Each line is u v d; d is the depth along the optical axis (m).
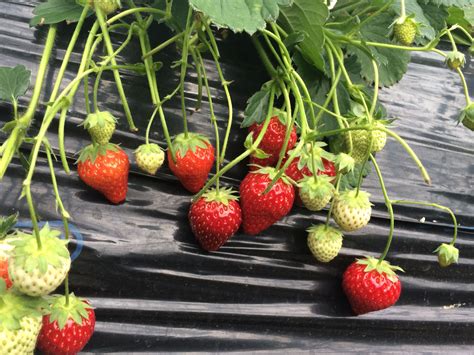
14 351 0.19
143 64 0.29
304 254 0.34
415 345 0.36
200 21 0.27
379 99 0.38
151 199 0.32
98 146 0.28
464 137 0.39
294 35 0.29
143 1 0.33
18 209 0.29
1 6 0.32
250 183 0.29
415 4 0.32
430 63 0.40
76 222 0.30
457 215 0.38
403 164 0.37
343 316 0.34
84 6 0.27
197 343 0.32
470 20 0.39
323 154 0.29
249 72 0.34
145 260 0.31
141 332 0.31
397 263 0.36
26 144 0.30
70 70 0.32
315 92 0.32
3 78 0.26
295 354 0.34
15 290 0.20
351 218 0.29
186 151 0.29
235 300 0.33
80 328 0.25
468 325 0.37
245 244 0.33
